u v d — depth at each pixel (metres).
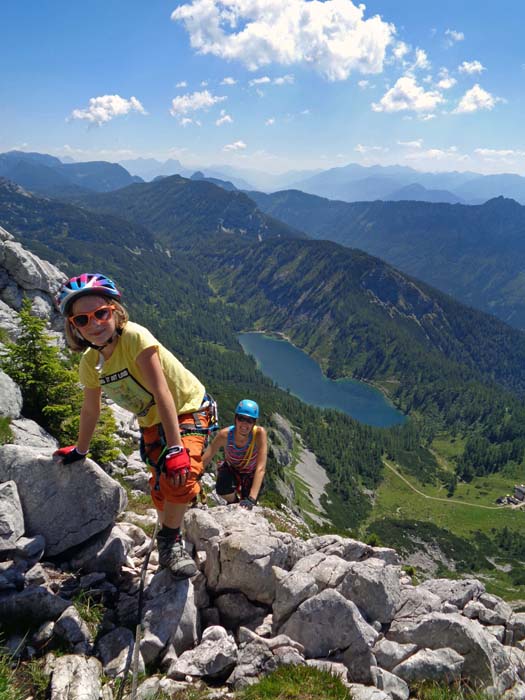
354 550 2.98
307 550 2.92
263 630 2.30
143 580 2.17
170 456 1.92
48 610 2.11
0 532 2.23
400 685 2.14
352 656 2.17
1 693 1.71
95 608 2.21
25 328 5.36
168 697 1.86
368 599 2.40
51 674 1.85
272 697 1.88
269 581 2.39
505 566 76.69
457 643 2.33
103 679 1.89
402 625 2.40
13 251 11.43
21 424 4.65
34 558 2.32
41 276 11.84
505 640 2.80
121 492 2.52
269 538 2.54
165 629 2.13
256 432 3.14
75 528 2.43
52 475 2.40
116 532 2.57
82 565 2.43
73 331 1.93
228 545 2.41
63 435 5.18
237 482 3.28
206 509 3.16
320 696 1.90
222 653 2.04
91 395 2.15
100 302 1.84
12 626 2.05
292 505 68.62
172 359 2.14
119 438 7.29
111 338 1.92
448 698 2.12
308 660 2.11
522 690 2.31
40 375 5.25
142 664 1.99
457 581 3.10
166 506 2.17
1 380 4.82
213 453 3.27
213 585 2.46
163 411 1.91
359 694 1.95
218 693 1.92
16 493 2.35
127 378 1.97
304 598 2.30
